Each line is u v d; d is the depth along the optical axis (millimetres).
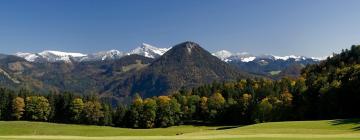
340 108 137875
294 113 154250
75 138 52812
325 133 75188
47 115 195000
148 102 187000
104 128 150500
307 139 48344
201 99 198625
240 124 184125
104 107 196250
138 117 186000
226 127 168625
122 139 51406
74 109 194125
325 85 148250
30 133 137000
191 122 195625
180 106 193125
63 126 157000
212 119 191000
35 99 194125
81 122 194000
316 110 147000
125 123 191375
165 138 53500
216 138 51562
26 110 192875
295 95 163875
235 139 49469
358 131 76188
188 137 55500
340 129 81812
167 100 189250
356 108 135000
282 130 82750
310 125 90375
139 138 53688
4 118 190500
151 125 184875
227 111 189875
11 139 49094
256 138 50531
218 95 196625
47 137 54281
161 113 186625
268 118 159000
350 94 135750
